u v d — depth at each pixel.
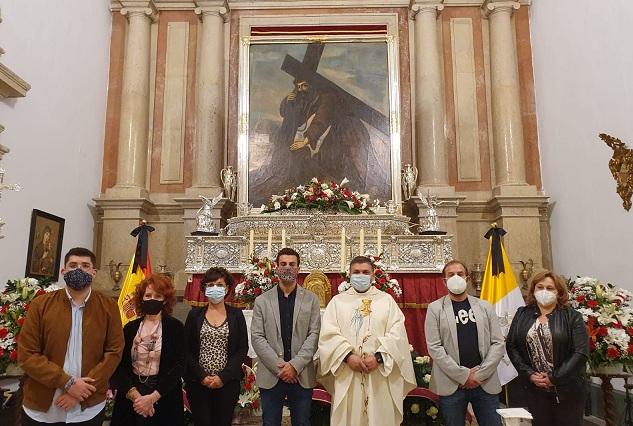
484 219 7.93
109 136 8.06
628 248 5.46
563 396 3.16
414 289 6.20
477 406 3.26
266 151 7.96
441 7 8.34
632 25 5.41
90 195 7.55
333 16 8.45
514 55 8.33
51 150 6.39
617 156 5.72
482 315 3.34
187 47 8.53
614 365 3.77
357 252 6.23
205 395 3.18
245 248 6.30
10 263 5.44
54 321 2.79
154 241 7.92
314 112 8.08
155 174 8.17
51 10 6.38
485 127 8.25
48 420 2.72
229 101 8.33
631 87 5.44
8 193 5.43
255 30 8.43
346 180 7.23
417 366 4.25
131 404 2.99
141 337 3.05
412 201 7.65
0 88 5.20
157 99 8.40
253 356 4.60
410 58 8.41
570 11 6.90
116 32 8.35
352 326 3.30
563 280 3.44
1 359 3.74
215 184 7.93
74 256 2.91
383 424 3.14
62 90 6.68
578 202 6.71
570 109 6.95
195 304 6.11
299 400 3.26
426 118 7.96
